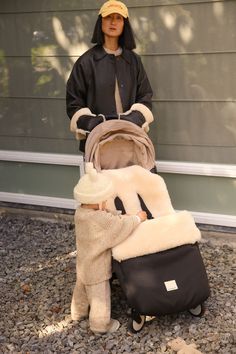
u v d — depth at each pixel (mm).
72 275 3832
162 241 3023
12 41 4516
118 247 2998
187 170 4207
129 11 4074
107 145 3406
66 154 4621
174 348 2941
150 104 3869
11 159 4812
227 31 3861
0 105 4754
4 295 3627
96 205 3080
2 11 4457
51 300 3527
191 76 4051
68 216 4730
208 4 3854
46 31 4383
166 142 4266
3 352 3035
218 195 4219
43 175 4781
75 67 3791
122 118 3539
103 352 2984
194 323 3188
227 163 4145
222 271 3768
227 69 3941
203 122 4125
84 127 3568
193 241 3092
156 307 2943
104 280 3074
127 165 3504
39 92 4566
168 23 4000
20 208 4922
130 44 3762
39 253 4219
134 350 2986
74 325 3252
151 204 3352
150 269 2977
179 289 2969
